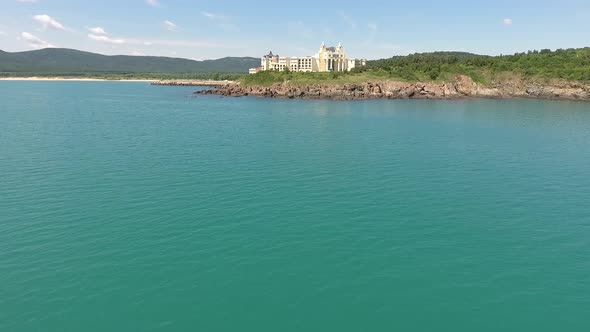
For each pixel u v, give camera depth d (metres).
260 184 44.75
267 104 152.88
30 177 46.16
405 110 131.75
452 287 25.00
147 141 70.38
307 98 183.75
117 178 46.25
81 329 21.06
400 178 48.19
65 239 30.50
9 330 20.80
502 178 48.66
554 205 39.16
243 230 32.53
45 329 20.97
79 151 60.75
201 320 21.88
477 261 28.12
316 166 53.53
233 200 39.38
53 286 24.53
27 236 30.89
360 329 21.33
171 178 46.53
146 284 24.95
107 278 25.48
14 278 25.23
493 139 76.38
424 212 37.03
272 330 21.22
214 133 80.56
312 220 34.75
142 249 29.20
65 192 41.03
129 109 128.88
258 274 26.25
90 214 35.28
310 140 73.94
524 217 36.06
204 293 24.17
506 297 24.02
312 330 21.27
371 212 36.84
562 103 157.38
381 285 25.17
